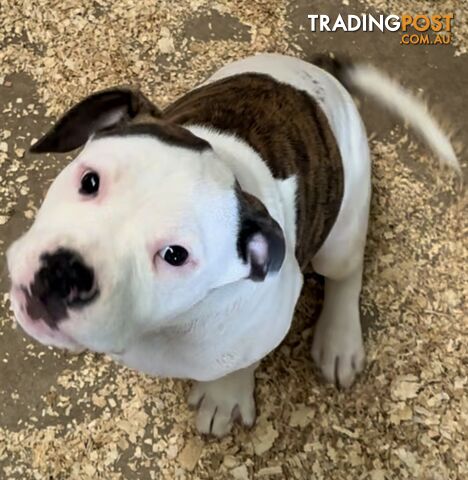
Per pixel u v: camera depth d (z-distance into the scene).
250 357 0.52
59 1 0.78
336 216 0.57
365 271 0.70
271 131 0.51
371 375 0.67
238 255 0.42
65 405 0.64
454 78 0.79
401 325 0.68
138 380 0.65
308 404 0.65
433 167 0.74
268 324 0.50
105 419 0.64
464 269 0.71
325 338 0.66
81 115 0.46
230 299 0.46
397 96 0.70
